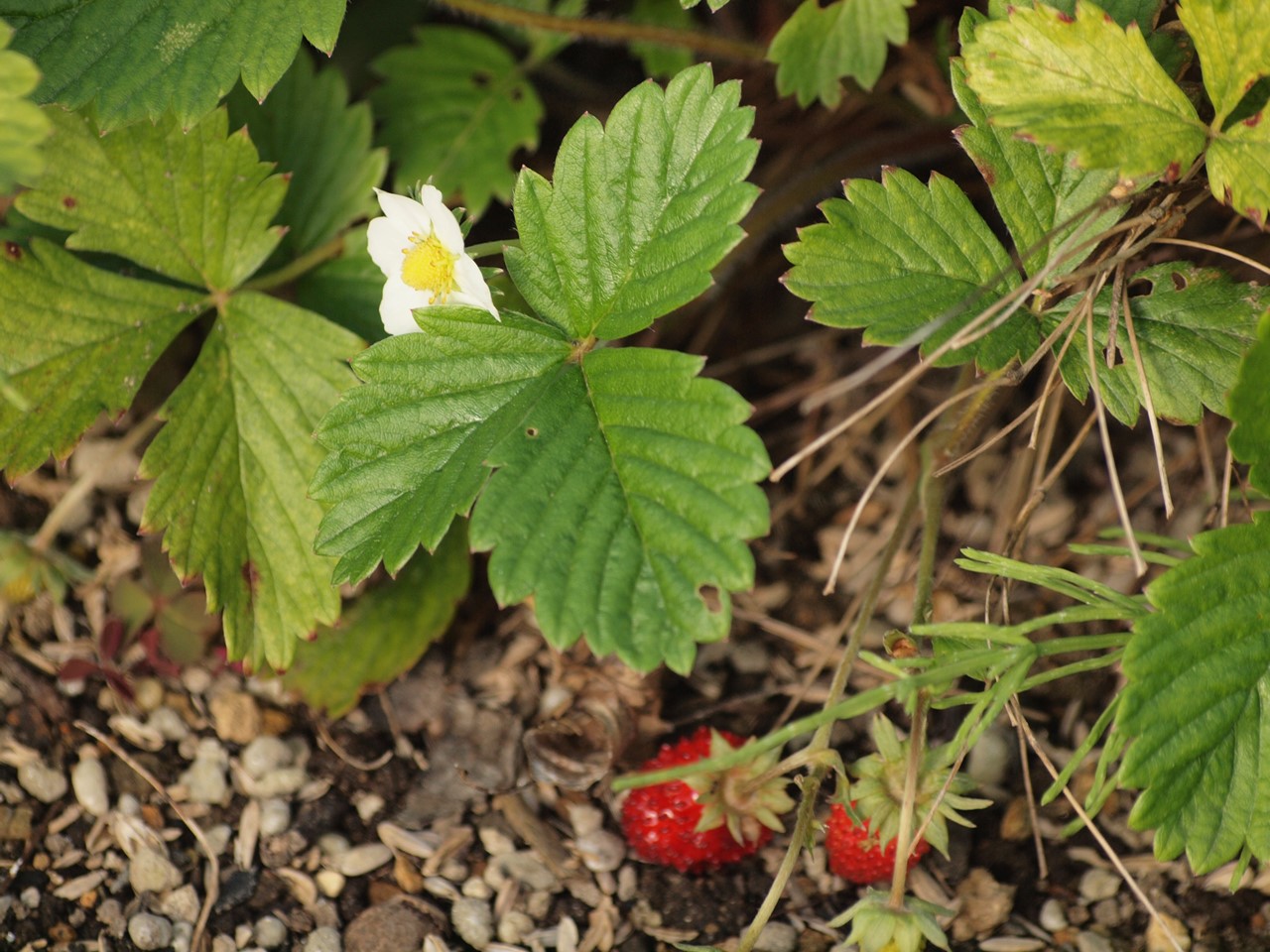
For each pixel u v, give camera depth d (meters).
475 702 0.35
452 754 0.35
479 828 0.34
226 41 0.31
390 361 0.30
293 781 0.34
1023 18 0.29
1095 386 0.30
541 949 0.33
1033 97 0.29
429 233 0.30
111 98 0.31
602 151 0.30
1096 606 0.29
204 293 0.33
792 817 0.34
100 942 0.32
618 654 0.28
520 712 0.35
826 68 0.34
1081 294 0.31
